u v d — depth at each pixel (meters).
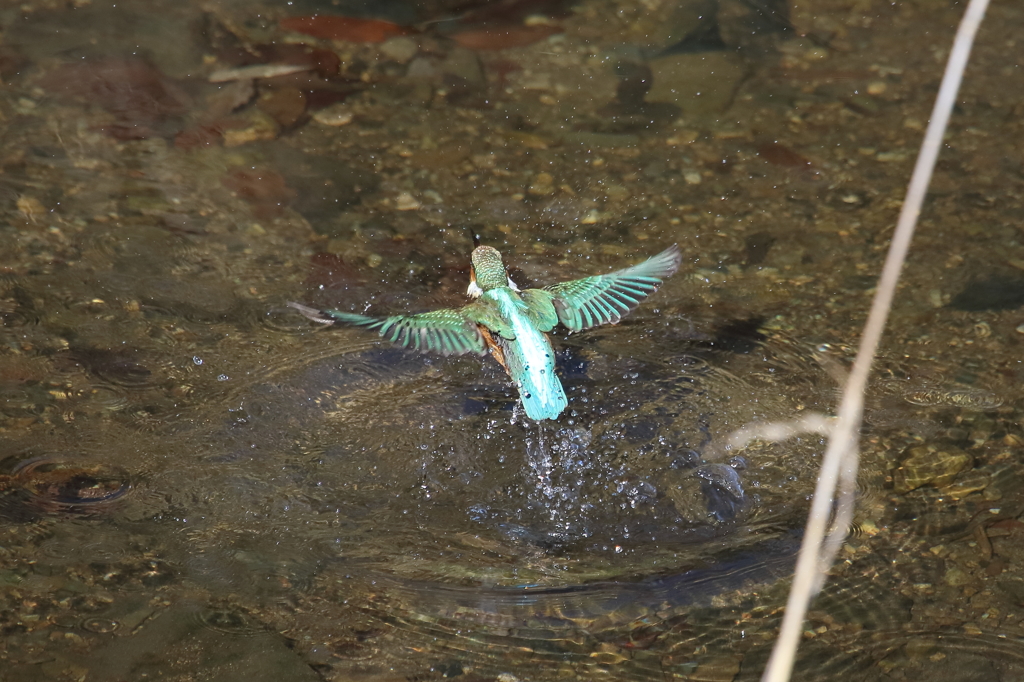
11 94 10.97
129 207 9.62
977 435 7.61
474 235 9.01
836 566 6.59
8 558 6.34
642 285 6.80
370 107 11.23
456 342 6.57
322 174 10.25
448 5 13.05
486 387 8.11
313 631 6.06
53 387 7.71
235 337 8.38
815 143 10.90
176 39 11.99
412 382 8.11
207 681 5.66
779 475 7.35
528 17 12.88
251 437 7.50
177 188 9.93
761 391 8.07
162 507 6.86
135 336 8.28
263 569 6.44
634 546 6.81
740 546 6.78
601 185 10.26
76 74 11.33
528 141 10.84
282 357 8.23
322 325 8.59
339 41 12.22
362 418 7.73
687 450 7.57
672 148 10.81
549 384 6.51
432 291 8.97
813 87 11.74
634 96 11.58
